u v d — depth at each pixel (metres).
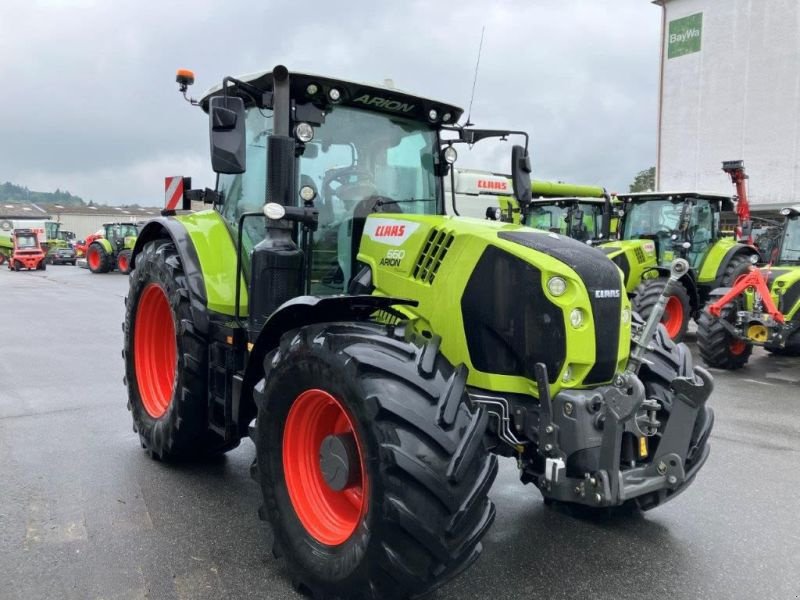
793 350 9.25
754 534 3.56
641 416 2.89
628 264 10.01
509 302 2.92
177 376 4.04
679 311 9.66
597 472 2.73
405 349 2.69
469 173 15.90
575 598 2.88
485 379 2.98
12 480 4.09
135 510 3.69
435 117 3.98
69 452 4.62
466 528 2.49
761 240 11.38
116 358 8.19
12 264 30.61
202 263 4.02
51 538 3.34
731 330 8.03
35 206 81.69
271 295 3.36
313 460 3.05
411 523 2.38
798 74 26.22
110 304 14.87
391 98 3.77
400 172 3.97
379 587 2.50
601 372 2.88
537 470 2.95
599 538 3.47
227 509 3.72
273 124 3.39
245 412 3.53
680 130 30.41
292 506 2.97
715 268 11.02
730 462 4.74
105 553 3.19
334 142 3.73
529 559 3.22
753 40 27.53
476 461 2.57
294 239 3.56
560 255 2.91
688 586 3.00
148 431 4.40
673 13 30.23
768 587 3.01
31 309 13.72
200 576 3.01
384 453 2.44
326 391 2.74
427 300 3.14
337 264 3.74
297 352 2.86
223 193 4.29
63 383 6.74
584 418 2.76
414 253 3.25
